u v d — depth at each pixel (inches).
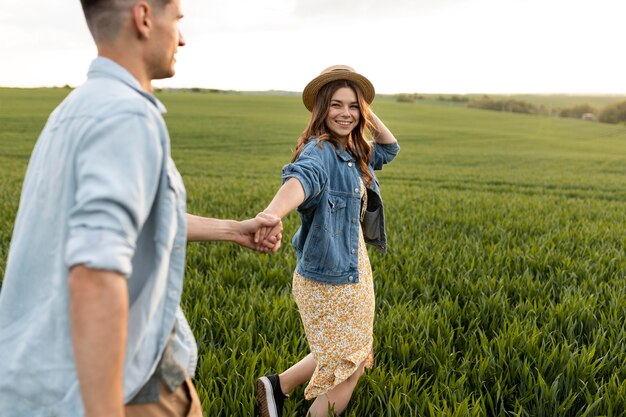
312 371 124.0
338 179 112.1
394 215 444.1
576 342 154.9
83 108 58.2
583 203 624.7
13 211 440.5
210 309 189.3
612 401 127.3
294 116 2593.5
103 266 50.6
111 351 51.5
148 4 62.7
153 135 57.7
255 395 131.2
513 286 219.0
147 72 65.9
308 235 112.2
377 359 154.1
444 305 192.9
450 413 121.0
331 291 113.0
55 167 58.2
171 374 69.1
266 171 1129.4
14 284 59.8
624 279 230.4
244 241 96.9
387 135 131.0
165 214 60.9
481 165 1449.3
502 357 146.4
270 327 172.9
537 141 2325.3
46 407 58.8
